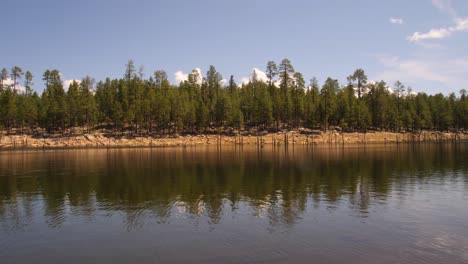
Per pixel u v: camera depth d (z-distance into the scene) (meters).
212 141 121.81
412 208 24.08
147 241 17.84
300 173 43.41
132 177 41.16
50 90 142.12
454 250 15.98
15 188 34.03
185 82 156.88
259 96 133.88
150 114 129.12
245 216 22.48
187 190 32.16
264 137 124.56
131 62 148.00
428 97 163.38
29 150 94.88
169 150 93.44
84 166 53.34
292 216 22.31
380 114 137.25
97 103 137.12
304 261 14.80
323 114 129.00
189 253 16.02
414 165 50.53
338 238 17.80
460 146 98.44
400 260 14.81
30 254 16.34
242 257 15.38
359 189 31.64
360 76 143.12
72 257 15.88
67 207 25.70
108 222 21.55
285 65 141.00
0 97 119.75
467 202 25.86
